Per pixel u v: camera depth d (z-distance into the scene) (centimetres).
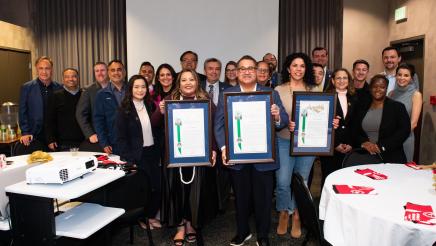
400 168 252
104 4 563
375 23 557
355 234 176
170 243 292
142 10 545
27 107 388
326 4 551
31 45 576
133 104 289
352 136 322
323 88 388
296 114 267
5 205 213
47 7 570
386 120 298
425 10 471
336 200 190
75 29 568
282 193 293
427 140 479
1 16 575
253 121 251
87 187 197
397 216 166
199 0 539
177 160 261
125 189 250
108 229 237
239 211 274
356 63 347
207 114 259
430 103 464
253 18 538
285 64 289
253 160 252
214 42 542
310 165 286
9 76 531
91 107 366
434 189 203
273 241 292
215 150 273
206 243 293
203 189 271
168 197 276
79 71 574
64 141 377
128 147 285
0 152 411
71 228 204
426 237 154
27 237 201
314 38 554
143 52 548
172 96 276
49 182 198
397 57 382
